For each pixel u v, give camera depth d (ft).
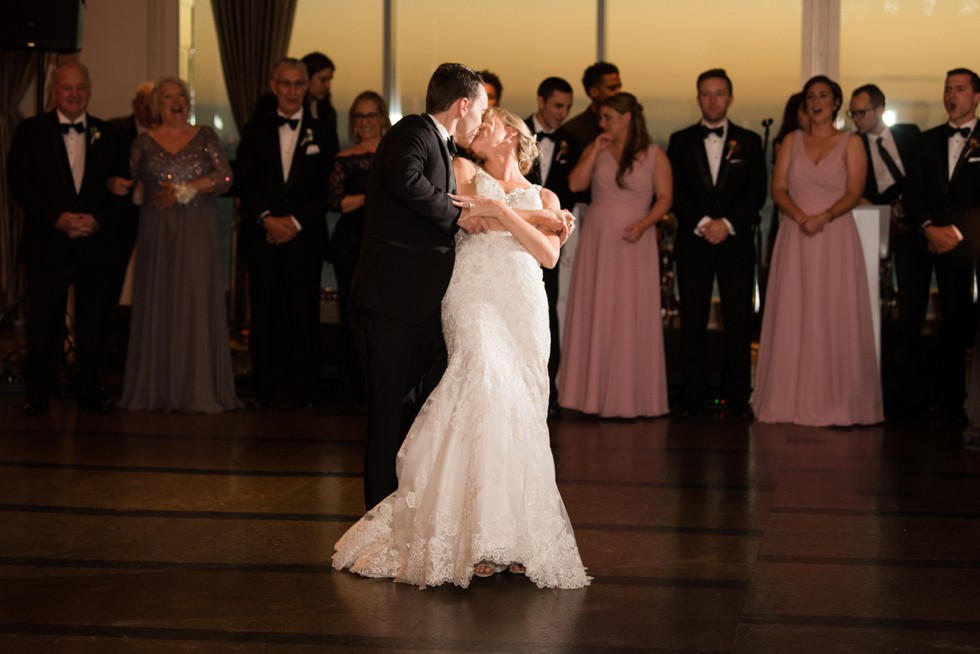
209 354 23.84
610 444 20.72
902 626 11.21
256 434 21.15
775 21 32.45
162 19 31.58
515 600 11.90
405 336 13.17
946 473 18.31
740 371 24.07
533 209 13.25
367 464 13.42
